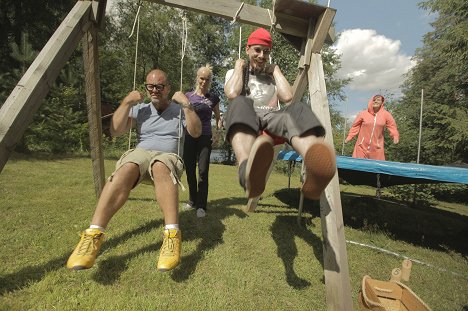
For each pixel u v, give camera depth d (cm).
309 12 295
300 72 315
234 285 249
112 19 2331
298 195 669
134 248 288
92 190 494
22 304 195
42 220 336
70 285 221
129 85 2052
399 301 231
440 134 1473
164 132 288
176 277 249
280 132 192
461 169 375
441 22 1556
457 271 345
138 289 228
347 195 767
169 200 251
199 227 359
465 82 1520
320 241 374
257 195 168
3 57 1238
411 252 396
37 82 214
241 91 235
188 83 2584
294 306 232
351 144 1619
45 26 1350
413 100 1884
